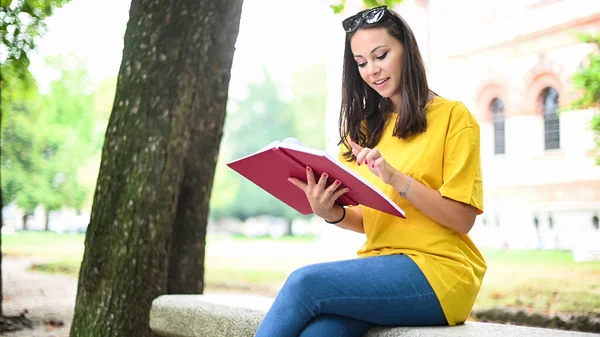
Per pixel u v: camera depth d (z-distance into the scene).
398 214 2.62
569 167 16.34
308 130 53.47
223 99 4.95
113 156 4.50
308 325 2.64
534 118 17.31
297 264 18.14
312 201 2.87
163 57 4.50
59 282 13.05
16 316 7.89
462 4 18.66
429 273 2.69
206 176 4.97
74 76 29.34
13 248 25.53
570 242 15.90
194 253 4.93
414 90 2.88
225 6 4.79
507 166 17.83
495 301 8.77
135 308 4.38
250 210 55.03
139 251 4.39
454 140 2.79
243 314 3.39
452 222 2.73
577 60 16.17
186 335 3.73
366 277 2.63
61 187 32.53
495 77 18.08
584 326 7.04
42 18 6.69
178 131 4.52
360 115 3.17
